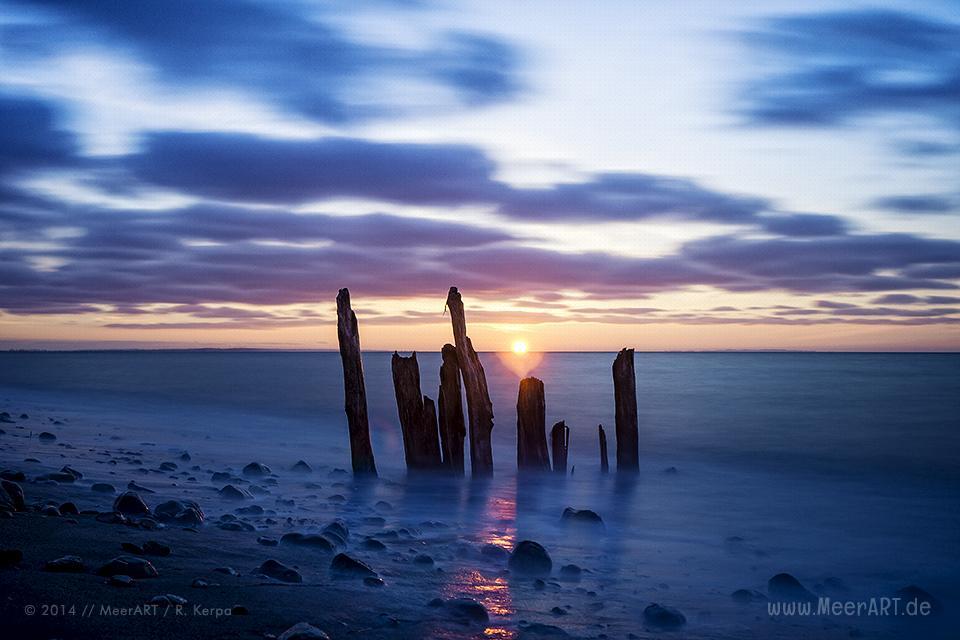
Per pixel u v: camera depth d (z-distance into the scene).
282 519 10.68
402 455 21.81
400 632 5.65
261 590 6.21
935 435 27.64
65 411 31.67
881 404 39.28
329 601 6.19
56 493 10.63
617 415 18.03
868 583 9.00
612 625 6.65
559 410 36.56
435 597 6.88
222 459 18.78
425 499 14.23
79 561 6.14
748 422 31.53
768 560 10.13
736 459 22.41
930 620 7.38
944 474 19.64
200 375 68.25
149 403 37.56
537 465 17.23
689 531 12.07
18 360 137.88
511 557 8.59
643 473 19.28
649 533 11.84
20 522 7.59
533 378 17.41
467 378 16.62
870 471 20.17
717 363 142.62
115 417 29.98
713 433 28.27
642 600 7.66
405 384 16.75
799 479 18.78
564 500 14.71
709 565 9.56
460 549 9.26
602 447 18.56
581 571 8.65
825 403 39.53
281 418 31.58
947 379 66.88
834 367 107.94
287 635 4.95
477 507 13.48
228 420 30.48
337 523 9.68
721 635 6.62
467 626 6.03
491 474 16.61
